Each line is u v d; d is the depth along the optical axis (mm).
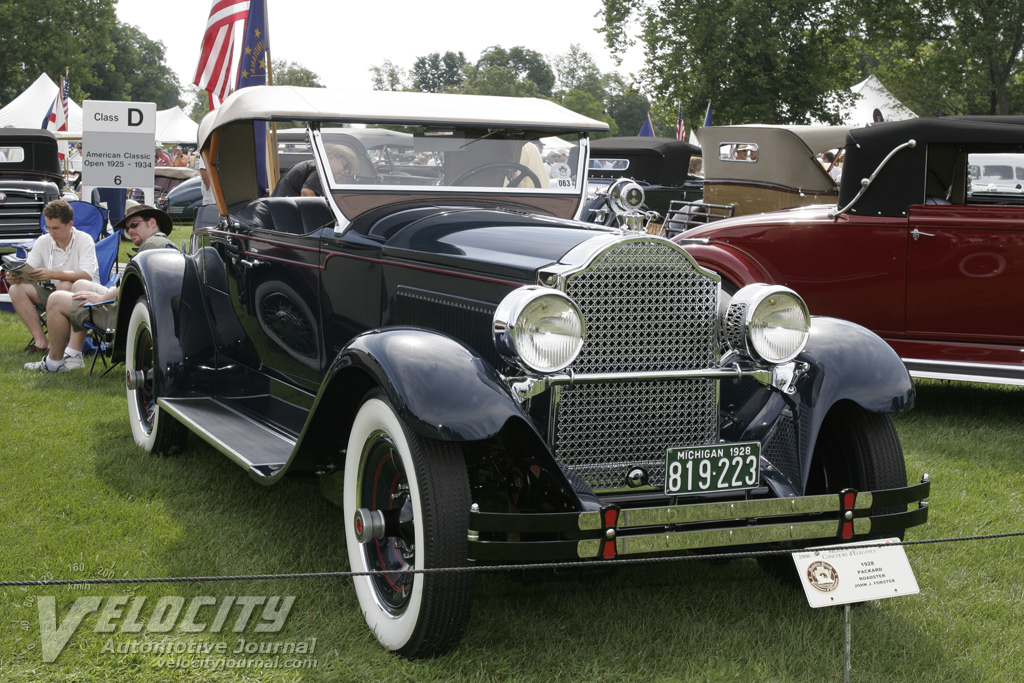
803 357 3096
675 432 2953
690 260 2898
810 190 9461
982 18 23406
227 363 4586
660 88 24203
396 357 2652
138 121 8906
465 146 3922
